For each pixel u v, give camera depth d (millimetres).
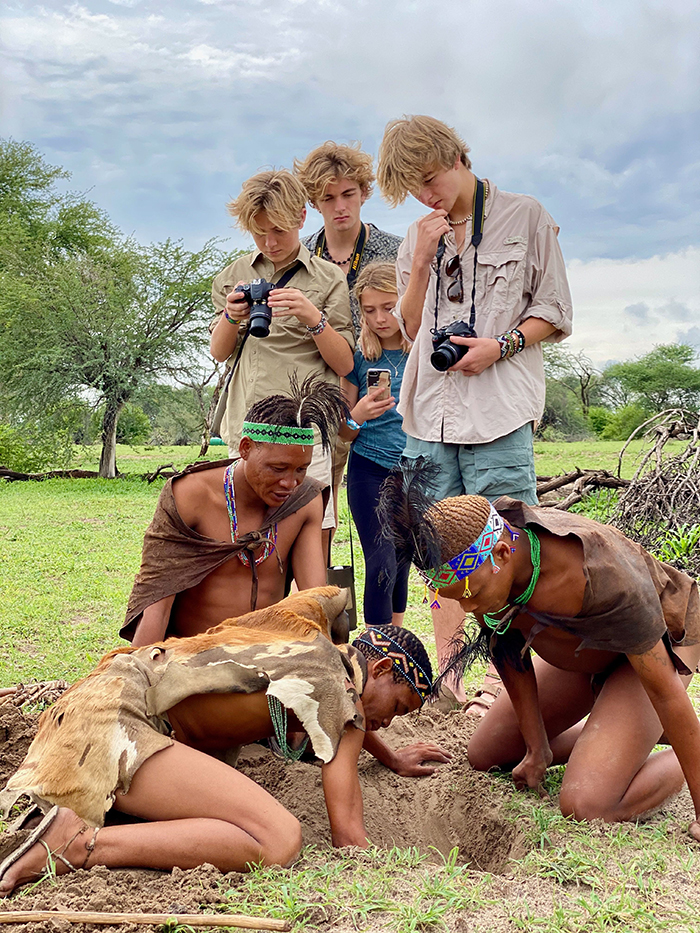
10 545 11766
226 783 3076
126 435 51062
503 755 4160
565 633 3684
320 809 3746
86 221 37531
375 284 5727
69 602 8250
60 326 25438
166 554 3973
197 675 3258
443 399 5062
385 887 2863
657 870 3055
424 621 7289
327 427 3844
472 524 3178
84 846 2967
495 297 4973
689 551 9109
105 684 3217
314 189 6090
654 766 3629
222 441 5594
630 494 10344
